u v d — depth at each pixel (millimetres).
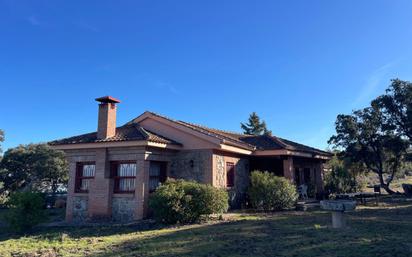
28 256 8961
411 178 48750
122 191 16438
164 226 13383
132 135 16625
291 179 20484
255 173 18828
